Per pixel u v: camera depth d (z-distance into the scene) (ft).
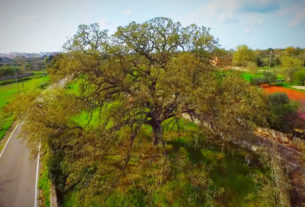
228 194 46.88
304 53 247.09
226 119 42.42
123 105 46.65
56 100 54.54
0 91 171.32
